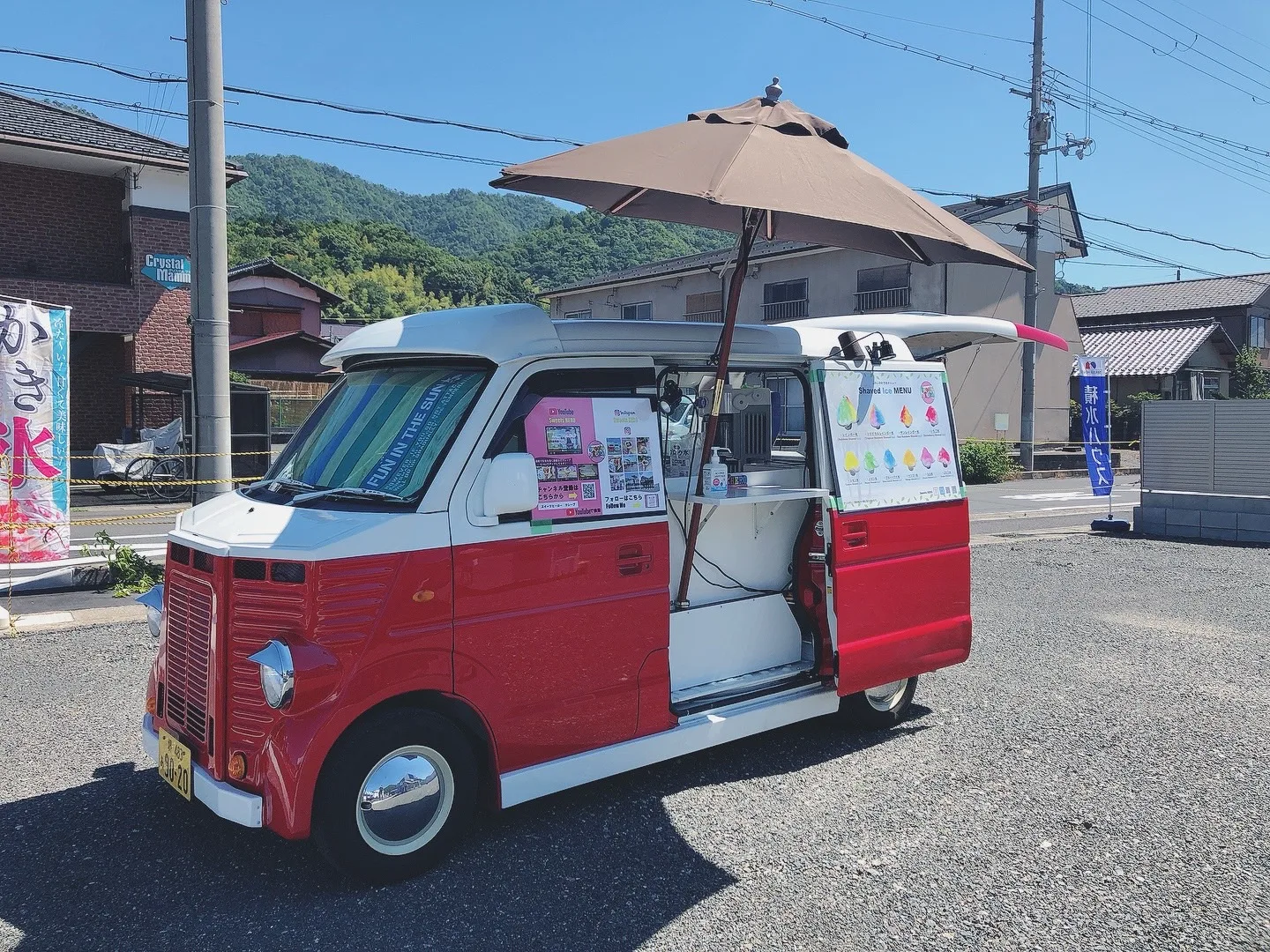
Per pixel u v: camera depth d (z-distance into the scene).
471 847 3.63
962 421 25.03
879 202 3.85
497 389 3.58
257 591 3.18
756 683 4.55
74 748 4.59
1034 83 21.92
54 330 7.86
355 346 4.07
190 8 7.78
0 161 17.42
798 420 4.97
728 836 3.77
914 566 4.81
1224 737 4.96
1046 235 26.66
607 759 3.81
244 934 3.02
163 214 18.33
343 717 3.13
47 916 3.12
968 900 3.28
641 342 4.00
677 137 3.98
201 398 8.06
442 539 3.35
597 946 2.98
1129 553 11.02
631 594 3.87
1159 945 3.00
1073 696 5.68
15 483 7.73
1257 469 11.46
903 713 5.17
